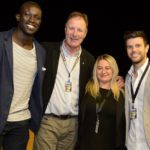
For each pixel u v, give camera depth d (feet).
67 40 8.32
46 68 8.31
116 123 8.10
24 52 7.10
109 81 8.73
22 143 7.54
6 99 6.84
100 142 8.07
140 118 7.75
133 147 7.88
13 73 6.94
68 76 8.46
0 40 6.85
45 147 8.43
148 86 7.52
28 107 8.09
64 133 8.55
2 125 6.83
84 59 8.83
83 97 8.68
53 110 8.34
